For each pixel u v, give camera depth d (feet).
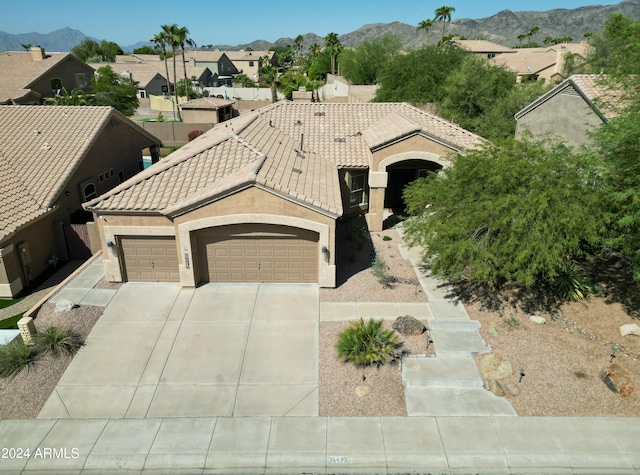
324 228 53.57
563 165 47.60
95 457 34.78
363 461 34.45
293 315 51.11
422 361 43.91
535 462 34.22
